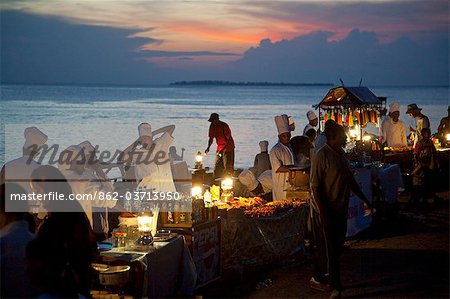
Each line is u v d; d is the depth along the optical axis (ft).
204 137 110.22
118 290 22.20
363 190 39.04
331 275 25.63
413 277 28.22
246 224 29.60
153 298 23.38
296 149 39.22
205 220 27.61
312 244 27.71
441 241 35.73
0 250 18.67
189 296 25.44
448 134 59.67
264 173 44.19
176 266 25.23
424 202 46.57
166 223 26.81
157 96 435.94
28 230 19.19
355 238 36.99
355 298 25.35
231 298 26.18
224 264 29.07
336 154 25.72
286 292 26.91
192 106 256.32
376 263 30.96
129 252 23.29
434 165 46.88
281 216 31.35
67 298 17.13
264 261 30.68
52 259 17.01
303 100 360.89
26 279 18.78
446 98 346.33
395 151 53.26
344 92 45.83
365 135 46.55
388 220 42.22
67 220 17.60
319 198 25.61
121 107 234.38
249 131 125.39
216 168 55.31
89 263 18.22
